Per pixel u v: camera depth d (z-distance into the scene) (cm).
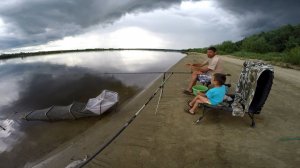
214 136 470
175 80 1143
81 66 3203
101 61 4128
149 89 1057
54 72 2511
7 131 697
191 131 498
